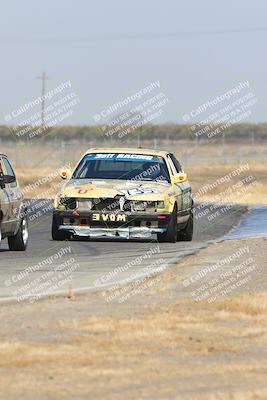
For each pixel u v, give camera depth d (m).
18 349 20.92
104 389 17.94
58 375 18.94
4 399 17.27
